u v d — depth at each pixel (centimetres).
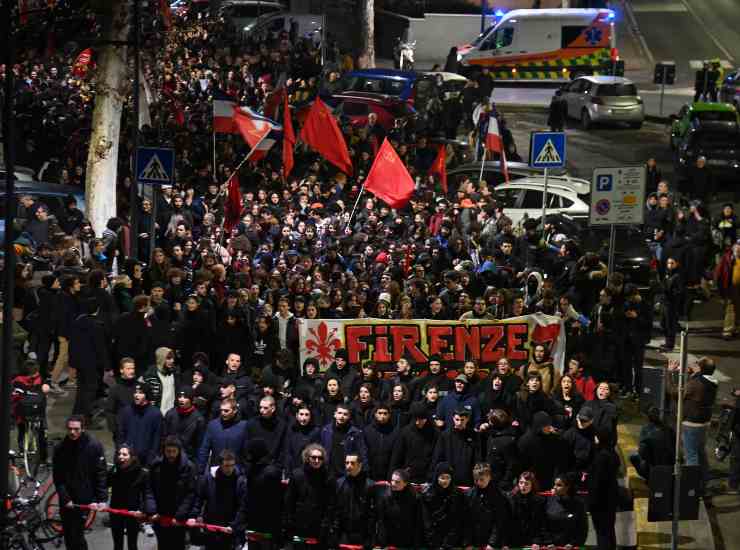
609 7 6694
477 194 2442
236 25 5122
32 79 3503
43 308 1734
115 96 2491
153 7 3014
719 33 6112
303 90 3769
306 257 2064
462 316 1633
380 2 6044
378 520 1233
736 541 1395
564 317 1686
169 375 1496
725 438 1619
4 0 1279
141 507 1270
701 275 2228
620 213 1755
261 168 3173
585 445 1332
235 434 1337
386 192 2181
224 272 1808
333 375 1508
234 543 1250
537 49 4925
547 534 1250
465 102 3719
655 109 4497
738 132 3228
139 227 2286
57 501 1352
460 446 1341
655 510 1199
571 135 4016
